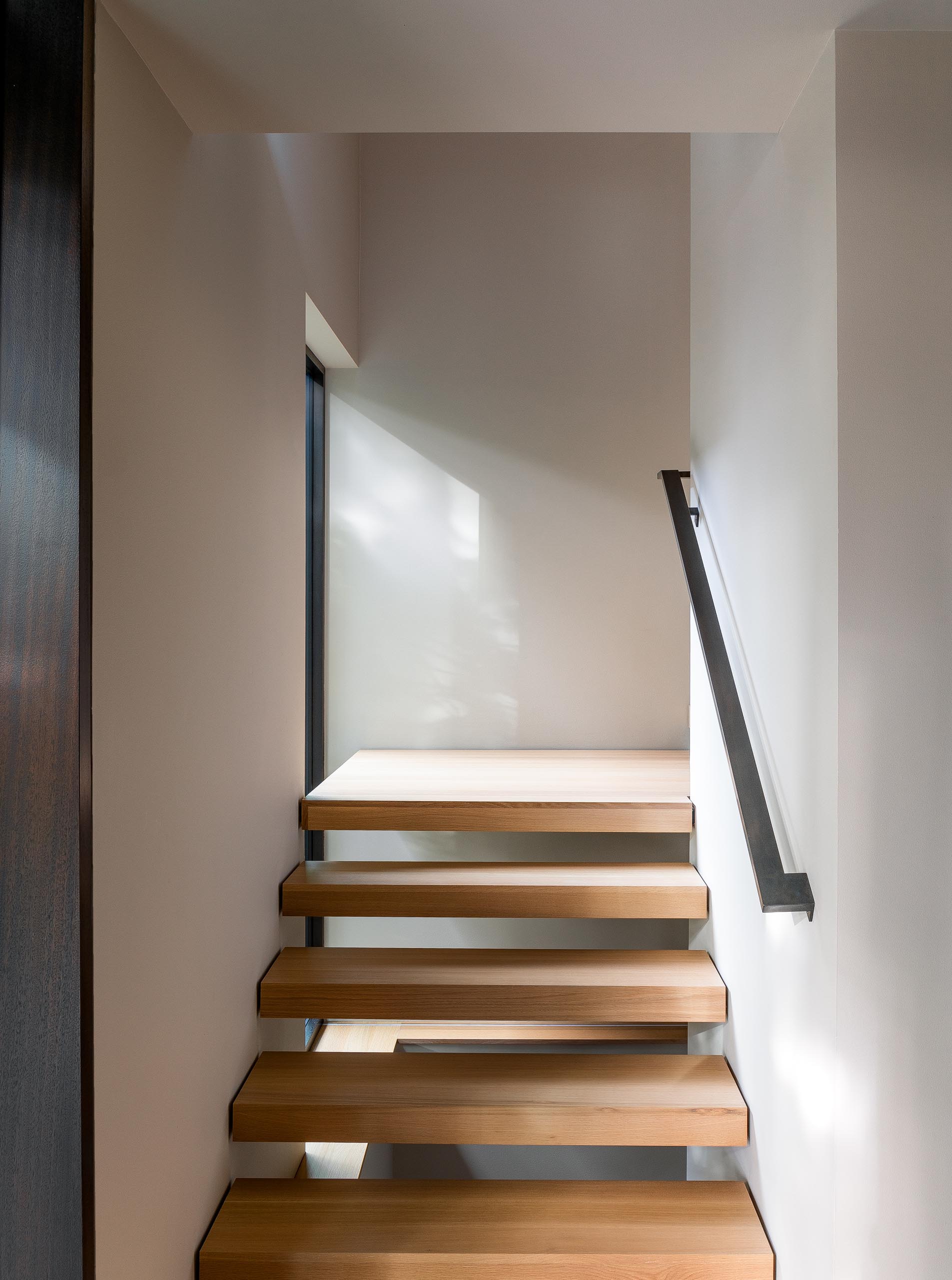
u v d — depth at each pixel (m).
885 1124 1.53
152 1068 1.57
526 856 3.65
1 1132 1.28
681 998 2.31
